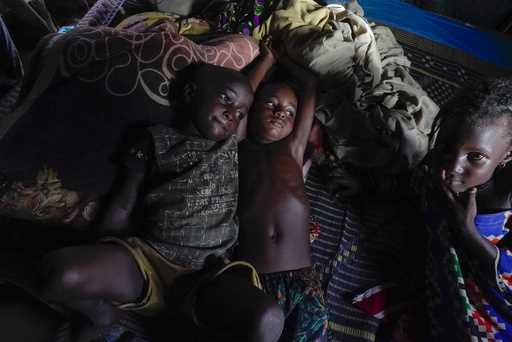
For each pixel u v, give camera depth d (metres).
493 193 1.22
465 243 1.19
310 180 1.78
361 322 1.44
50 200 1.29
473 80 2.38
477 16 2.91
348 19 1.85
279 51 1.76
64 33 1.30
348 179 1.76
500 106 1.05
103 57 1.25
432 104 1.80
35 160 1.27
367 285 1.53
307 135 1.50
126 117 1.30
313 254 1.58
